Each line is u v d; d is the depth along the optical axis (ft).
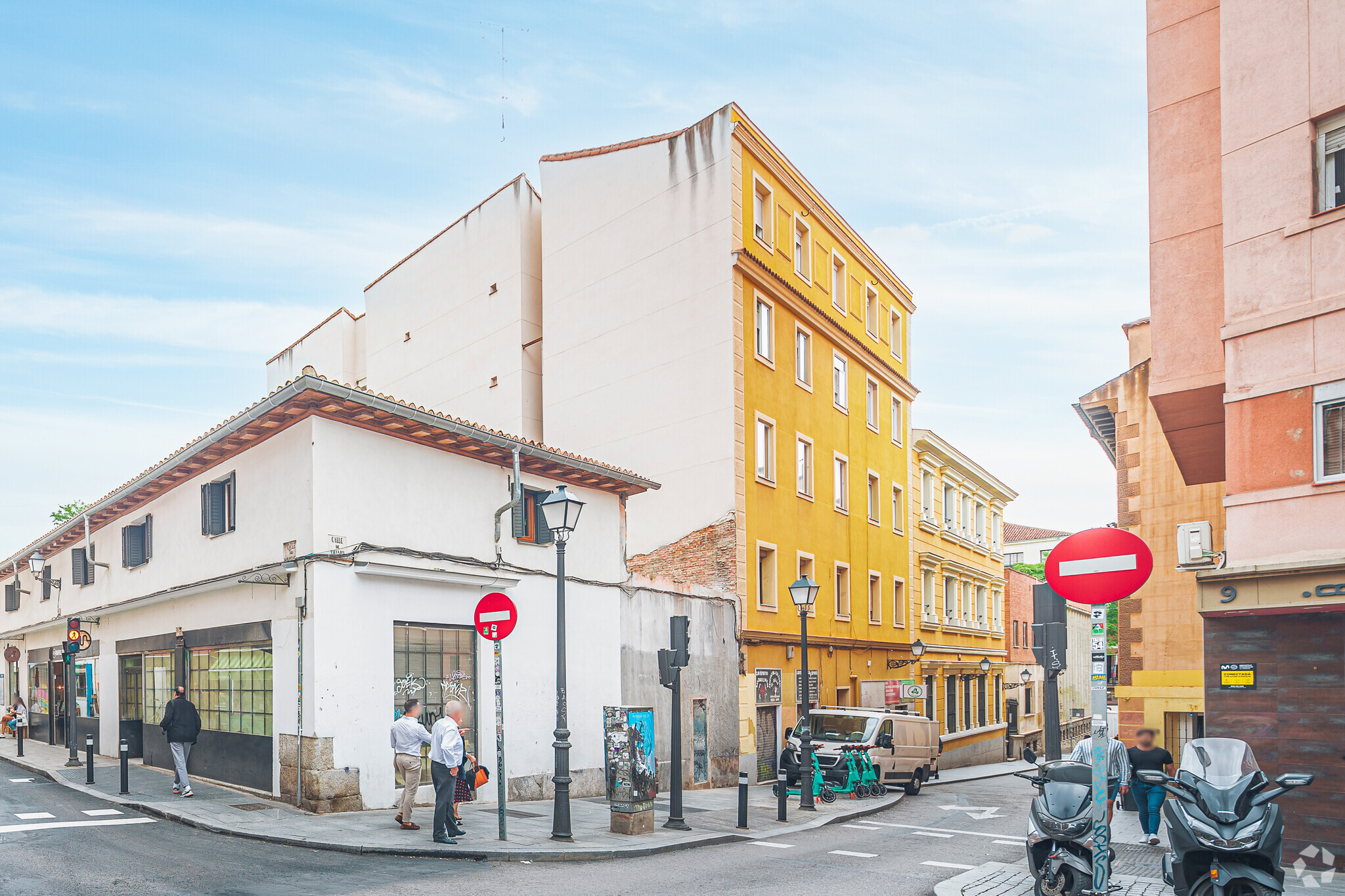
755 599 81.87
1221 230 43.39
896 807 66.59
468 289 106.01
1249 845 25.36
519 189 101.81
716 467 81.56
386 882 31.50
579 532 64.64
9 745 83.46
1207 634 39.55
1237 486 39.81
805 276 97.55
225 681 53.98
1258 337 39.68
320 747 45.06
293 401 47.09
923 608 123.13
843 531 101.40
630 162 91.15
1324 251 38.04
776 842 46.65
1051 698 43.37
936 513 131.03
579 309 93.56
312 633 45.91
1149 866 38.45
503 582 56.13
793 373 92.89
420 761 43.96
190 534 58.95
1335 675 36.17
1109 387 72.64
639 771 44.73
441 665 52.65
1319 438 37.47
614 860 38.88
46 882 29.99
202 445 53.21
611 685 64.18
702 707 74.38
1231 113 41.45
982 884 32.91
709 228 84.48
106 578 73.46
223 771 52.95
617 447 88.38
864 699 99.55
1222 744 28.35
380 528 50.26
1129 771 31.35
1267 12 40.63
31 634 94.53
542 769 57.77
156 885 30.07
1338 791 35.58
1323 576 36.32
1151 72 46.24
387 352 116.67
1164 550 67.92
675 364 85.35
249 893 29.25
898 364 119.34
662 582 70.90
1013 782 97.35
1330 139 38.60
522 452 56.85
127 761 50.08
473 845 38.68
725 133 84.43
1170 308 44.37
